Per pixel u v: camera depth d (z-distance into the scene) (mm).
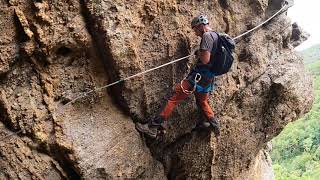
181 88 5324
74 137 4898
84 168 4887
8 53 4488
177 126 5863
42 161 4777
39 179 4730
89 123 5090
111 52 4949
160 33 5406
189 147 5996
